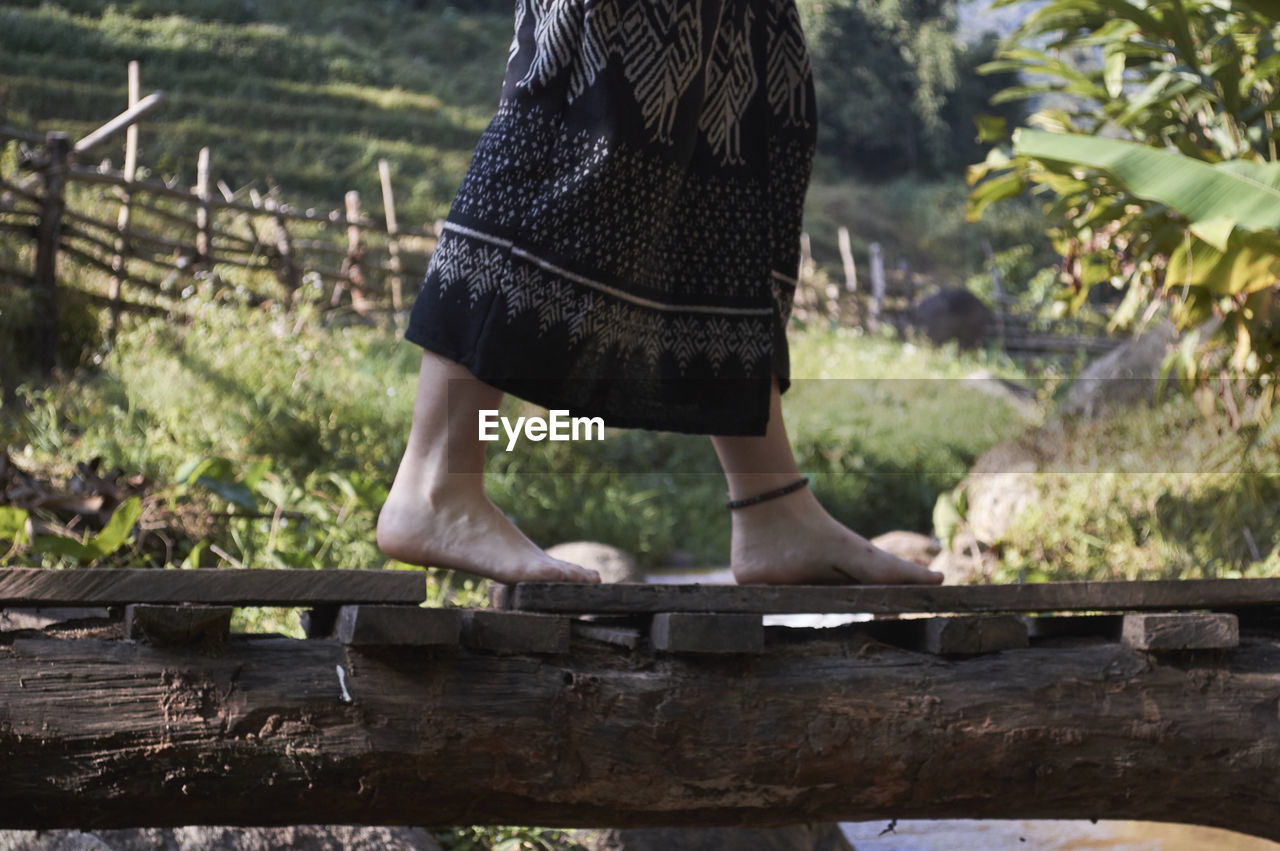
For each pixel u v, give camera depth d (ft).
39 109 49.62
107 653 3.75
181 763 3.76
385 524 4.92
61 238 22.88
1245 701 4.85
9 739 3.58
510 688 4.18
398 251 32.12
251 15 76.43
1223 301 10.43
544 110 4.74
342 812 4.08
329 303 28.94
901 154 100.12
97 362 19.97
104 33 62.90
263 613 9.10
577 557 15.55
